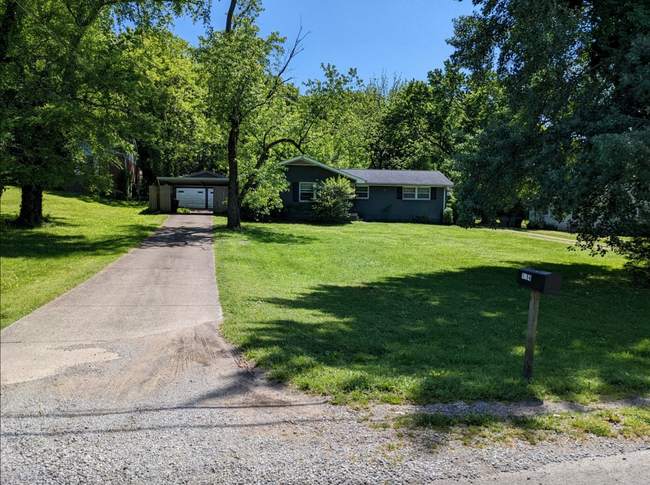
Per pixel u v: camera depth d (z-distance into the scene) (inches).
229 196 821.9
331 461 119.5
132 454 123.0
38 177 605.3
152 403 154.8
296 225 976.9
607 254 701.3
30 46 629.6
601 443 130.1
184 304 298.5
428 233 922.7
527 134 438.0
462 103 1422.2
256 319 265.0
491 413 146.2
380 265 551.2
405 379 172.6
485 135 458.3
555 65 421.4
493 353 219.3
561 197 386.6
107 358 199.0
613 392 167.5
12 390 165.2
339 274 483.2
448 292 403.2
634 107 413.4
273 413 146.9
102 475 113.7
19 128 583.2
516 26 435.5
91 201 1171.9
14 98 602.5
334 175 1128.2
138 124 661.3
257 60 765.9
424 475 114.1
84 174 661.9
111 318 261.7
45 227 709.3
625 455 124.4
